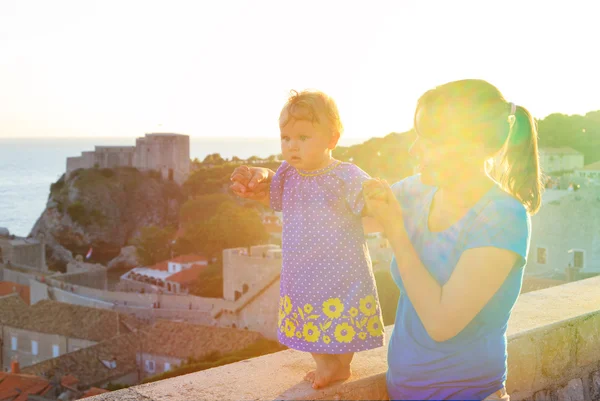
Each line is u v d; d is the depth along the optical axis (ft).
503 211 6.91
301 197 8.35
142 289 289.53
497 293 7.00
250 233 327.47
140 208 550.77
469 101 6.98
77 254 505.25
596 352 12.04
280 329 8.65
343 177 8.10
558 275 142.72
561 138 342.03
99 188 536.01
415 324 7.73
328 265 8.11
